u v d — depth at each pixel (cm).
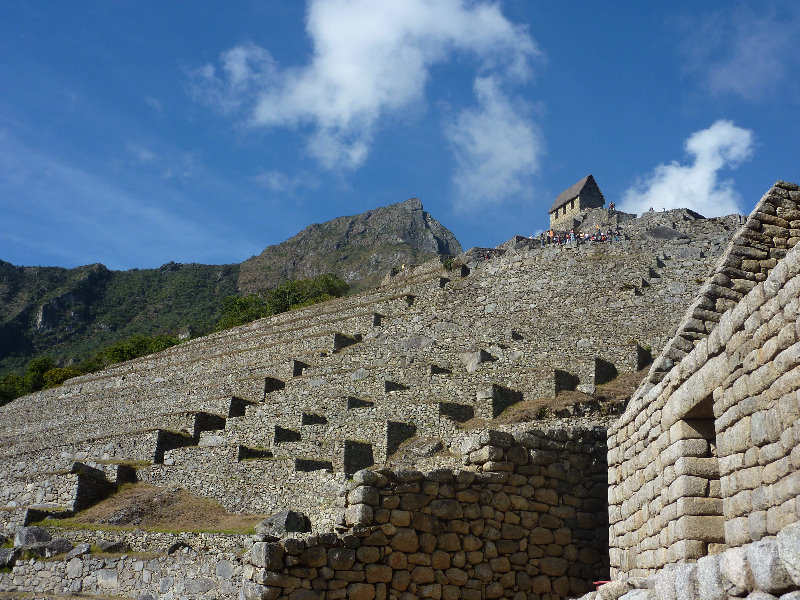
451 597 1359
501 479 1480
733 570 772
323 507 3070
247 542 2789
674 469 1222
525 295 5203
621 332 4509
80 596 2627
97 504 3959
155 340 9788
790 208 1395
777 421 972
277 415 4484
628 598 1009
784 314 970
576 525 1523
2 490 4159
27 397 7294
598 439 1609
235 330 7194
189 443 4716
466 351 4697
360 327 5794
